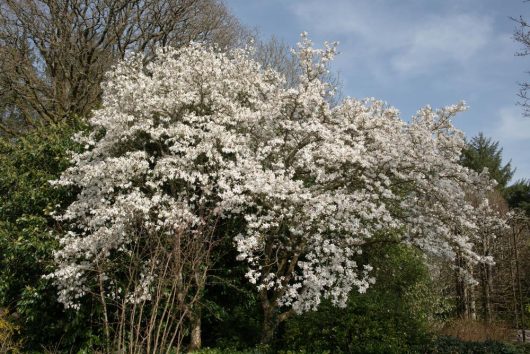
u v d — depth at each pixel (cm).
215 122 873
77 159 889
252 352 769
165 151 938
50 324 905
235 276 978
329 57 912
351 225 785
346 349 753
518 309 1548
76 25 1523
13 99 1505
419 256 1177
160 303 820
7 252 909
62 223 957
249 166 783
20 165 1025
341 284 824
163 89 924
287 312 854
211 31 1873
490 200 1967
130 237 764
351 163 855
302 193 793
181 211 721
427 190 899
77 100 1505
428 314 1236
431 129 946
